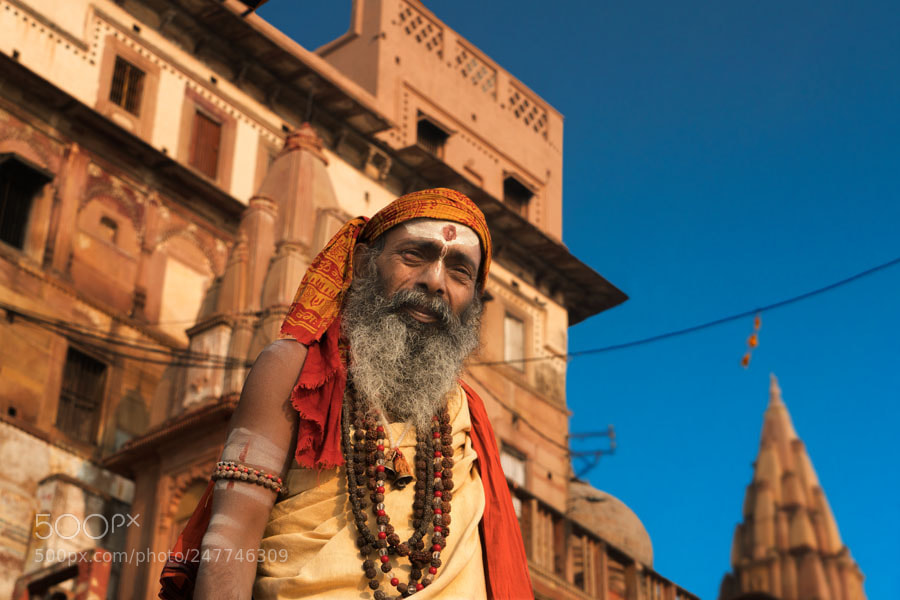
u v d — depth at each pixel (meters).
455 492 2.57
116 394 16.59
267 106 20.22
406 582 2.41
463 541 2.48
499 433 20.36
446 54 24.17
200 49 19.52
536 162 25.62
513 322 22.06
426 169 21.39
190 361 14.73
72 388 16.16
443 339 2.69
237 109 19.69
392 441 2.57
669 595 19.36
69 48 17.53
